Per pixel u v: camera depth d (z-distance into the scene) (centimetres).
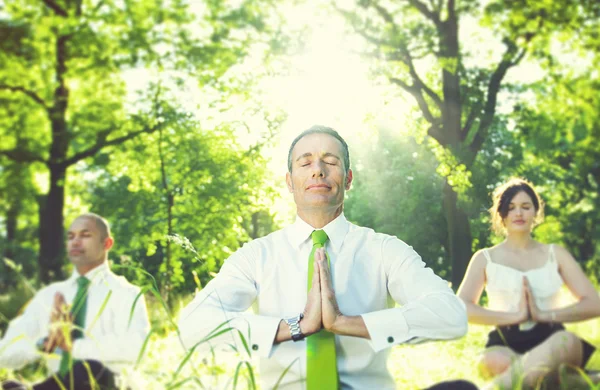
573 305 358
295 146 244
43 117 1794
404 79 1675
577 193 2466
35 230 2531
